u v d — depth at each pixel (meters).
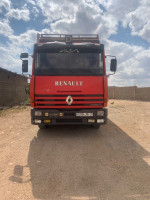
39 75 5.16
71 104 5.14
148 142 5.15
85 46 5.43
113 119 8.76
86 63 5.32
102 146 4.80
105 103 5.22
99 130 6.50
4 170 3.38
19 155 4.13
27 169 3.43
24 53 5.86
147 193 2.65
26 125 7.18
